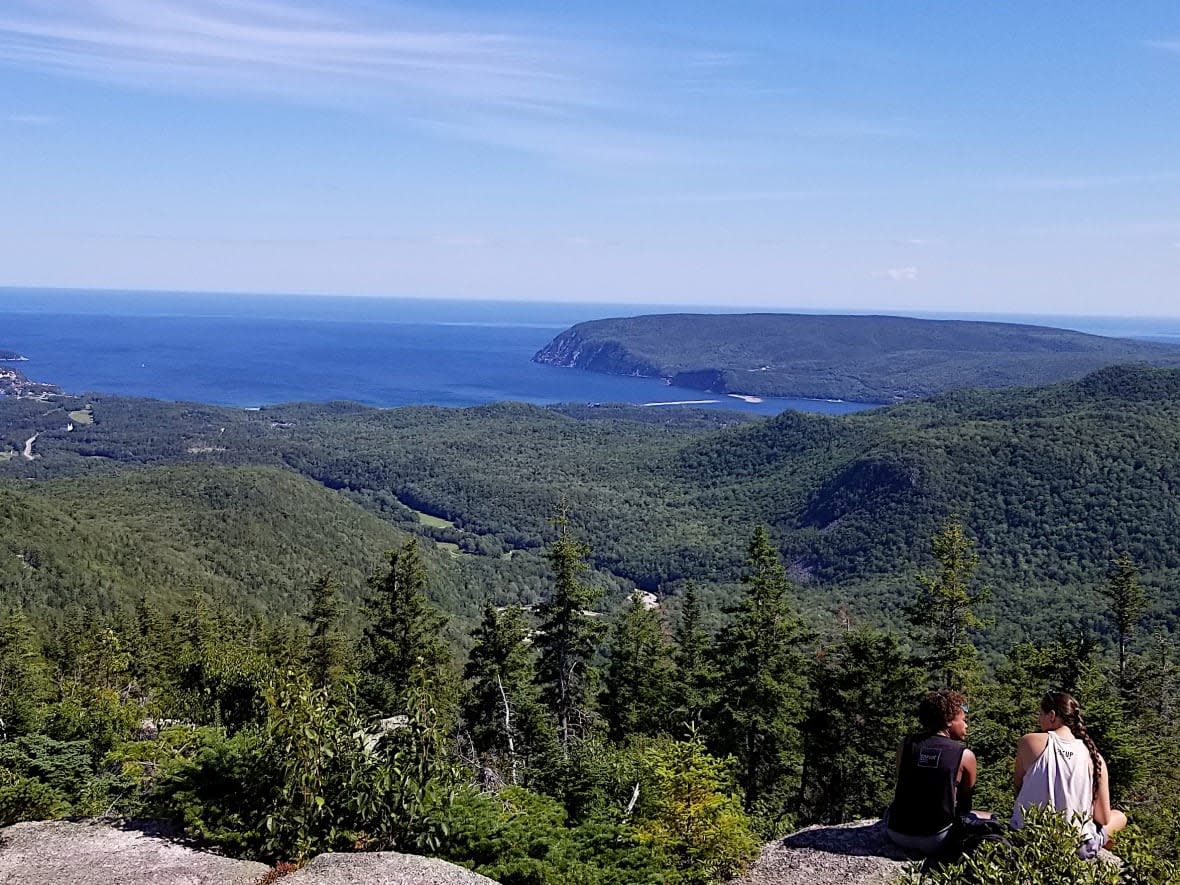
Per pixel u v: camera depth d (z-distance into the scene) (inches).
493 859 388.2
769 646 1138.0
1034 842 237.6
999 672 1337.4
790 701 1108.5
